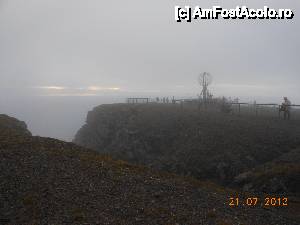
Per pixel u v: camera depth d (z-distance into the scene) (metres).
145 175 18.95
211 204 16.02
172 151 35.66
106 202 15.02
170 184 17.91
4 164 18.00
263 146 29.53
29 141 22.66
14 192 15.39
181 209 14.96
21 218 13.63
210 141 32.62
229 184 26.19
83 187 16.25
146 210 14.54
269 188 21.72
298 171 21.84
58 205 14.52
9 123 33.66
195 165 29.97
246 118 38.72
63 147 22.47
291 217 16.11
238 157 28.64
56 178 16.91
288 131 32.12
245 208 16.30
